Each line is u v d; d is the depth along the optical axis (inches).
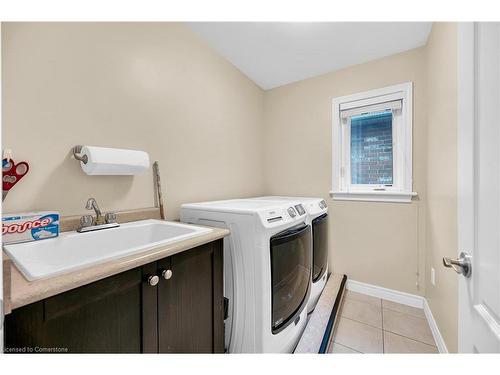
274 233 49.0
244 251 48.1
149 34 58.5
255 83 101.4
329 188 91.7
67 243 39.0
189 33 69.3
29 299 21.2
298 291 56.7
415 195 75.0
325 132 92.6
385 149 84.0
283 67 88.7
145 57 57.6
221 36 71.9
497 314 20.8
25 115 39.0
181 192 67.4
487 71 22.7
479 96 24.1
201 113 74.2
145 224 51.1
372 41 72.6
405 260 77.8
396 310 74.2
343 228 89.1
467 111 26.3
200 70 73.4
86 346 26.3
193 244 37.2
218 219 52.7
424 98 73.9
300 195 98.7
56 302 24.3
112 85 50.9
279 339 49.4
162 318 34.2
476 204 24.6
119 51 52.2
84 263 27.1
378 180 85.7
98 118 48.5
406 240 77.6
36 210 40.2
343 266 89.4
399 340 60.5
